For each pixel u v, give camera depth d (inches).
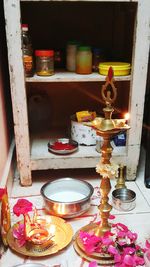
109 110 26.4
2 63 45.3
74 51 45.3
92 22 52.3
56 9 50.9
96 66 46.1
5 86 47.2
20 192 42.2
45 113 54.7
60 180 40.4
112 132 26.4
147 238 32.8
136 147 43.4
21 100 39.1
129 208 38.0
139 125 42.3
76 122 46.0
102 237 31.0
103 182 29.3
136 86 40.4
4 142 43.4
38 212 37.4
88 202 36.5
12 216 36.9
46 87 54.9
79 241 31.5
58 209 35.4
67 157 42.8
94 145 46.4
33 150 44.9
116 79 40.2
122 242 30.4
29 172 43.0
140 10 37.2
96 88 55.7
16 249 30.5
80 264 29.4
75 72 44.7
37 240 30.6
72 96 56.1
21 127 40.4
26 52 40.0
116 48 52.8
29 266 27.8
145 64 39.4
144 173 46.6
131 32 44.9
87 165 43.4
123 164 44.1
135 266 28.6
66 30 52.4
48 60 41.4
